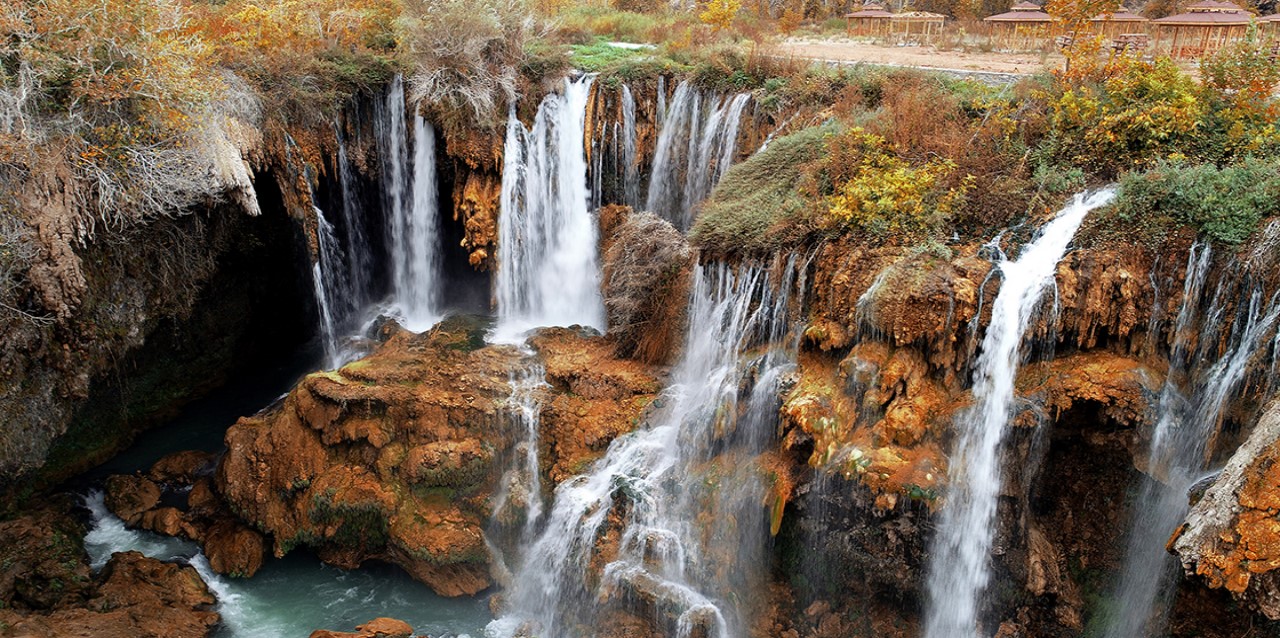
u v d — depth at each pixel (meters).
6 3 15.74
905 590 13.48
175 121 17.28
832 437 13.84
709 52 24.52
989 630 13.61
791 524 14.27
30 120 15.64
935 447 13.66
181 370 22.03
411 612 16.12
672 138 23.50
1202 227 13.59
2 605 15.04
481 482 17.19
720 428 15.43
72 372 17.38
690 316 18.19
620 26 32.19
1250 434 11.61
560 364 18.59
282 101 21.80
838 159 17.33
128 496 18.19
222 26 22.75
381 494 16.80
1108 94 17.36
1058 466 13.80
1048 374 13.67
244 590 16.48
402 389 17.61
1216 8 26.22
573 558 15.76
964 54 27.14
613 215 22.39
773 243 16.50
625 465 16.39
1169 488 12.81
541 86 23.73
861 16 34.19
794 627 14.22
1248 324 12.74
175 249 20.08
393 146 23.64
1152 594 12.79
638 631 14.68
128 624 14.77
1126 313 13.55
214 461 19.28
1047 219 15.10
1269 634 11.17
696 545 14.83
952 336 13.98
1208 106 16.61
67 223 16.08
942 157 17.08
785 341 16.08
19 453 16.69
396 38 24.88
